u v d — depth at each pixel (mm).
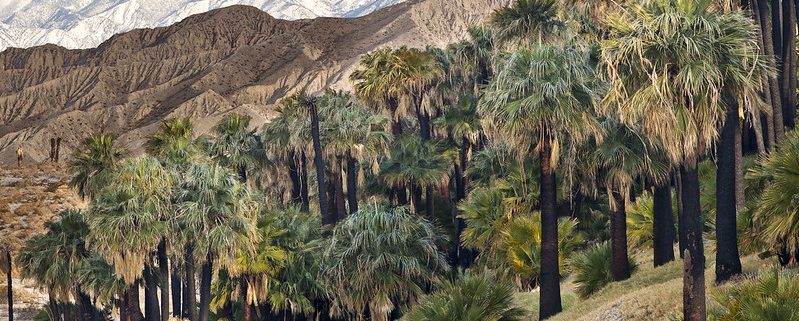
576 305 33281
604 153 34719
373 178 63719
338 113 60344
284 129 64000
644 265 37156
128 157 53188
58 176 107562
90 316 51438
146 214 44375
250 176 65625
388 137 61781
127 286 46531
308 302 46625
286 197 72438
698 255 23250
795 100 41500
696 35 24156
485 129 34812
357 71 68750
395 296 42812
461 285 31062
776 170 24359
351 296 42188
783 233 23922
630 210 40750
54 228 50500
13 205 94062
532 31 54438
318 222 50625
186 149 53781
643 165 34344
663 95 23922
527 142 34344
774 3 41031
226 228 44531
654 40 24094
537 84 33125
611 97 25422
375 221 41875
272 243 46469
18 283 76625
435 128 73250
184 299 61625
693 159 23844
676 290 26203
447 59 71812
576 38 49406
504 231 40969
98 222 44312
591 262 35906
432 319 30719
